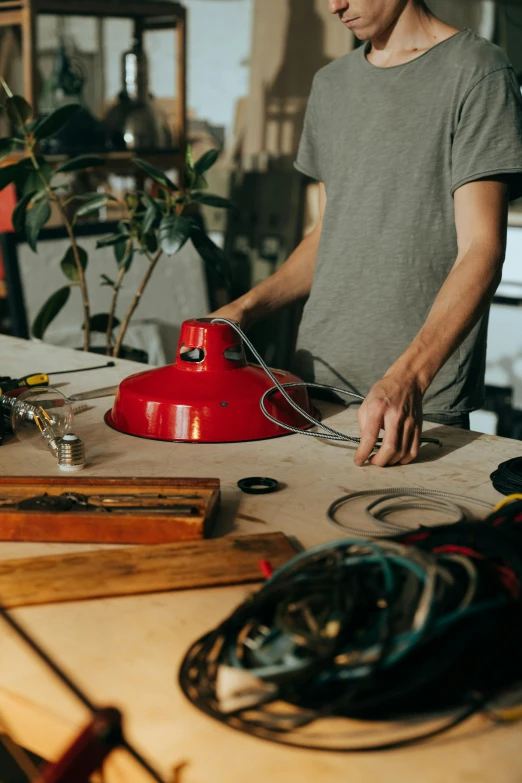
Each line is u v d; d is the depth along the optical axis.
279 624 0.64
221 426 1.26
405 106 1.58
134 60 3.23
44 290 3.09
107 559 0.87
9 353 1.80
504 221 1.43
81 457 1.14
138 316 3.35
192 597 0.81
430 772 0.58
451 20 3.23
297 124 3.56
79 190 3.21
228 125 3.88
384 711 0.62
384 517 0.99
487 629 0.65
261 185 3.69
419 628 0.61
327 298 1.75
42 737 0.66
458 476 1.13
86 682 0.68
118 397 1.35
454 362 1.60
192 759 0.59
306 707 0.62
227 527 0.97
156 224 2.41
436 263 1.62
